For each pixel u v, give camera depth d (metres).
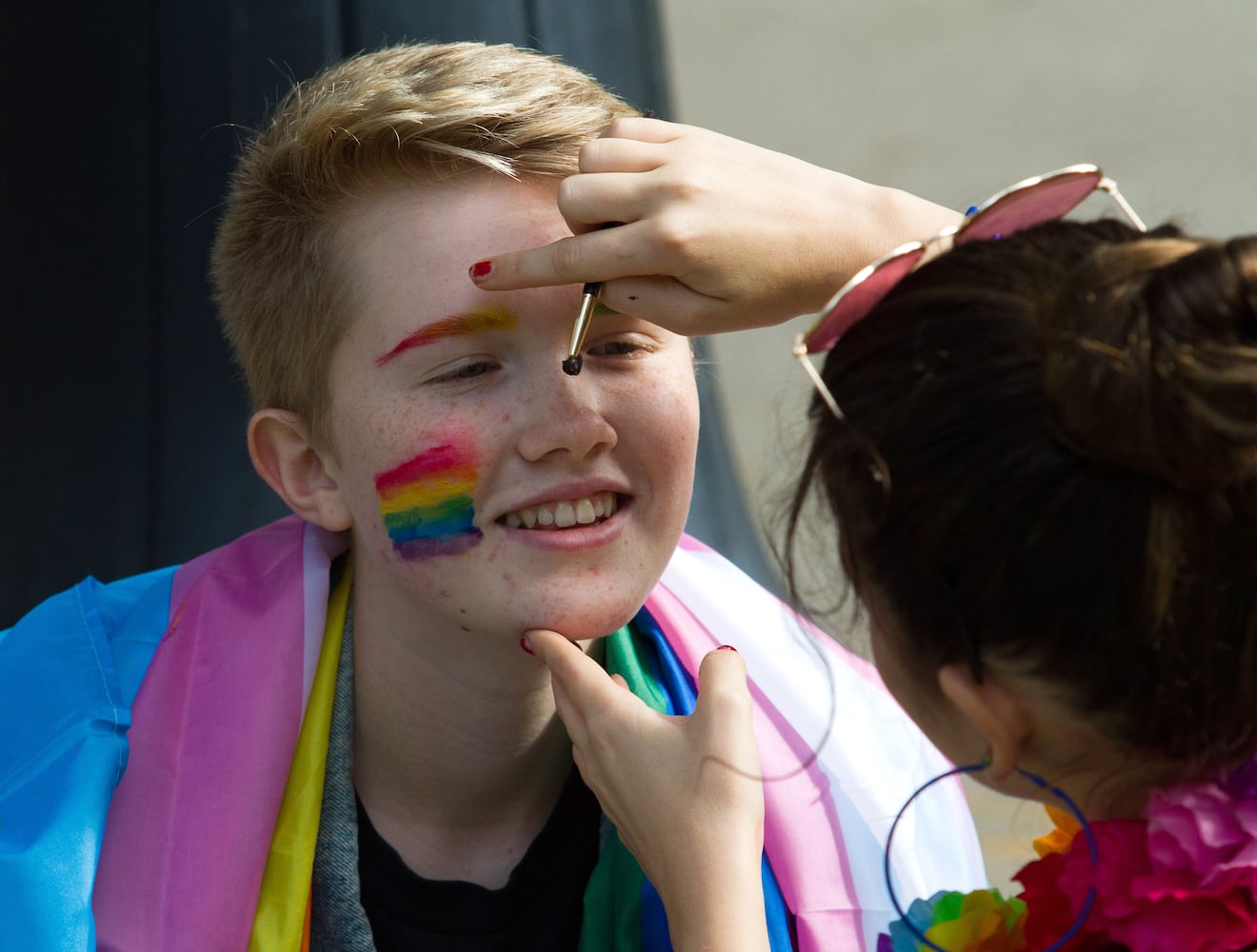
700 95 10.27
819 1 11.64
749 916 2.03
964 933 2.05
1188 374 1.55
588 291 2.05
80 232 4.61
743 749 2.12
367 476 2.28
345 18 4.61
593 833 2.57
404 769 2.49
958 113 9.61
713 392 4.86
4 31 4.62
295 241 2.31
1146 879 1.72
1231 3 10.85
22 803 2.33
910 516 1.72
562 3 4.86
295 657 2.46
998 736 1.80
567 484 2.21
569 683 2.21
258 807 2.37
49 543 4.47
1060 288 1.67
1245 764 1.75
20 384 4.59
